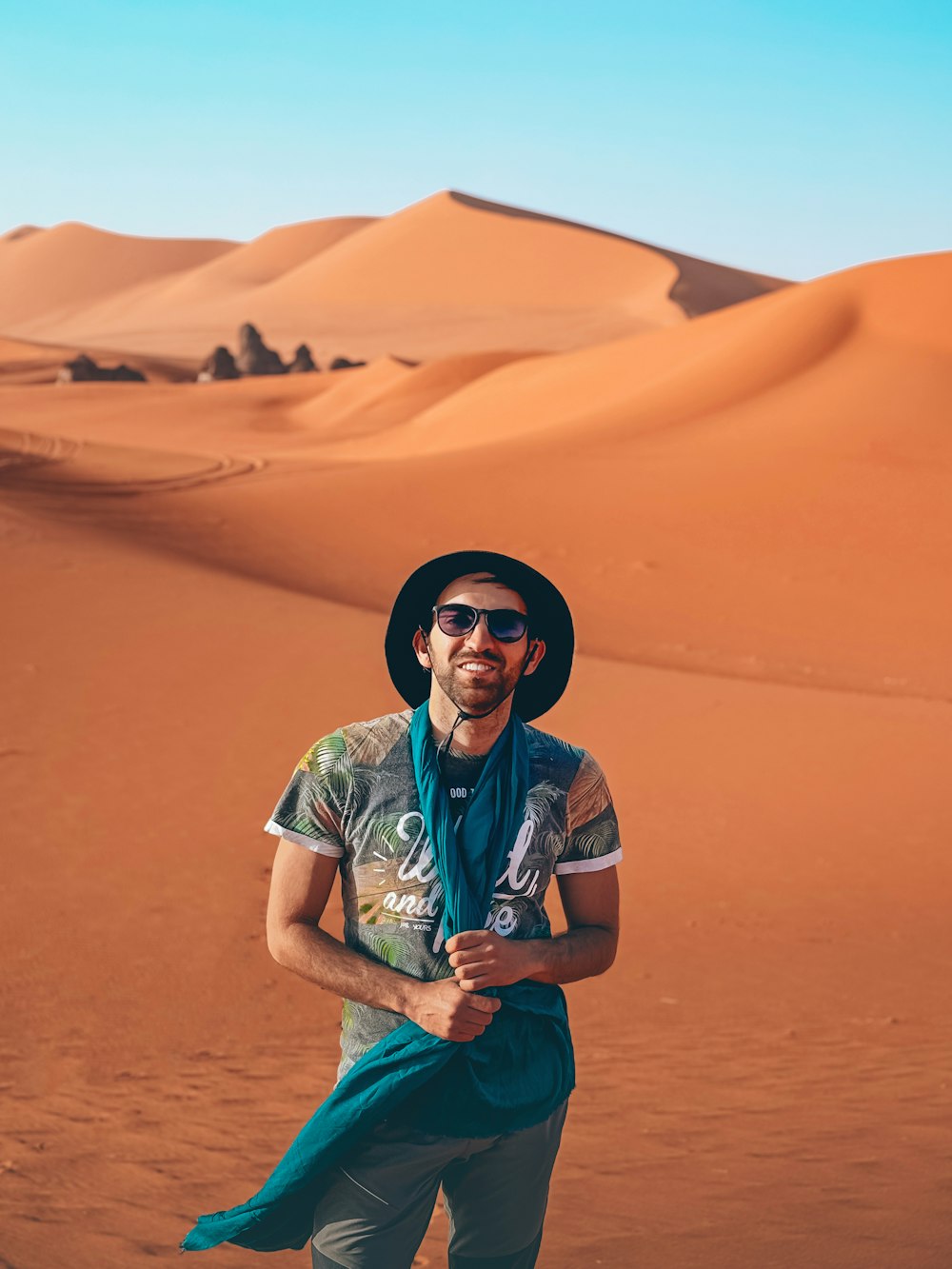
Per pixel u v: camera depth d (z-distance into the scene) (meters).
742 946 8.30
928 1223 3.67
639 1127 5.07
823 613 25.17
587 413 53.59
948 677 20.89
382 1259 2.48
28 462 39.12
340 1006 7.17
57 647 15.62
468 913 2.45
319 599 20.16
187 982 7.45
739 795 12.06
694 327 64.94
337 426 86.44
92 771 11.68
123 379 128.75
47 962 7.72
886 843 10.75
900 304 49.62
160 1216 4.20
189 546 26.27
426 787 2.50
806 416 41.25
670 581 27.14
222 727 13.09
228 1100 5.66
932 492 33.19
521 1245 2.61
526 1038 2.54
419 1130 2.45
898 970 7.82
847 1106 5.30
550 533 30.52
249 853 9.80
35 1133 5.19
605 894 2.66
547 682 2.72
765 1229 3.70
